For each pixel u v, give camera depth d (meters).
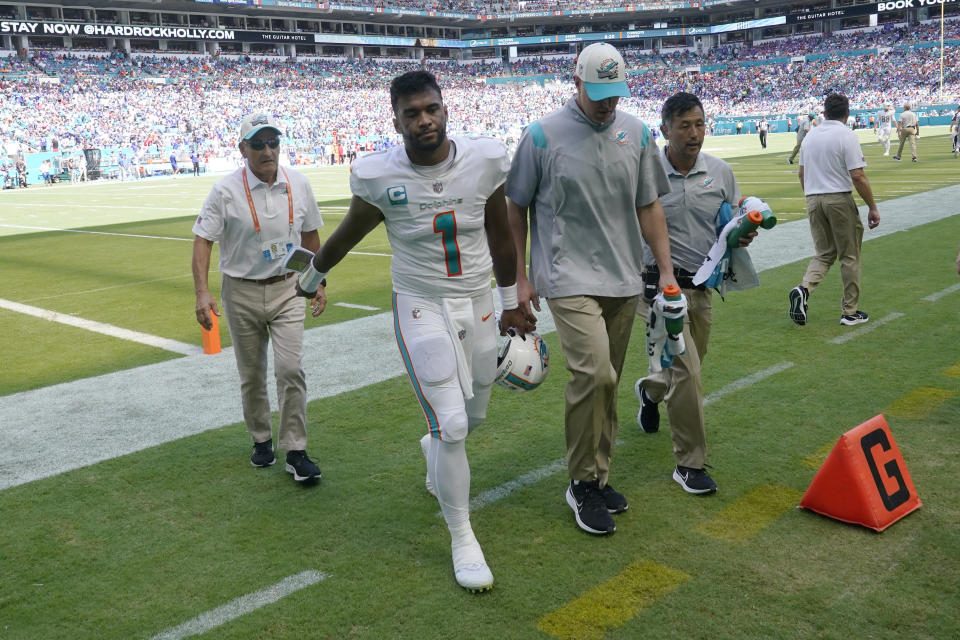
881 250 9.66
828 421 4.52
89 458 4.45
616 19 78.56
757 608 2.80
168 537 3.50
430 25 76.69
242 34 62.97
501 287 3.41
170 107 51.06
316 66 67.62
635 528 3.42
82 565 3.29
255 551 3.36
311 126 53.31
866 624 2.68
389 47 76.88
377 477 4.08
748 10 78.19
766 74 70.06
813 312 7.04
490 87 70.19
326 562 3.25
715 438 4.35
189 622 2.85
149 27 57.88
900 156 24.05
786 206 14.65
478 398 3.41
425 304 3.13
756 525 3.40
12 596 3.07
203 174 42.12
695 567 3.09
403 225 3.04
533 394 5.26
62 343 7.18
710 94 69.31
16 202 26.55
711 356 5.85
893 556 3.10
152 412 5.21
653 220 3.53
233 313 4.12
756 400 4.90
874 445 3.44
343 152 48.22
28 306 8.95
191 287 9.88
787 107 62.22
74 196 28.56
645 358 5.95
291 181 4.14
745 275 3.82
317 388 5.55
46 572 3.24
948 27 66.25
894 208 13.21
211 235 4.06
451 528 3.12
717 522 3.45
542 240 3.49
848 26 74.69
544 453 4.29
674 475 3.87
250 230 4.01
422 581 3.08
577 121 3.36
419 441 4.54
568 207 3.40
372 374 5.83
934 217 11.98
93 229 17.03
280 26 68.50
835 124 6.32
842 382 5.15
